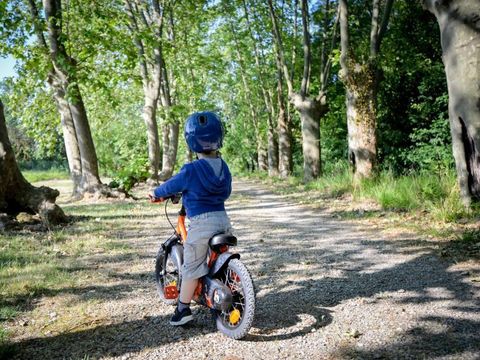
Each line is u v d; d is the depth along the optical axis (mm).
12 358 3830
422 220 9453
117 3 21656
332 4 22312
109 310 4996
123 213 13211
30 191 10930
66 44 17188
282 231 9844
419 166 19531
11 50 15992
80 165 18672
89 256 7605
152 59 22516
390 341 3977
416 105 18672
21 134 56031
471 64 8844
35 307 5086
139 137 39219
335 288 5598
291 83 23031
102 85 16188
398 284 5609
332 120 27266
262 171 41750
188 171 4113
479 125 8789
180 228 4645
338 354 3791
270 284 5898
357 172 15680
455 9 9008
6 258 7242
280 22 26234
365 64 15500
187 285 4242
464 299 4934
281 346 3992
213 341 4137
